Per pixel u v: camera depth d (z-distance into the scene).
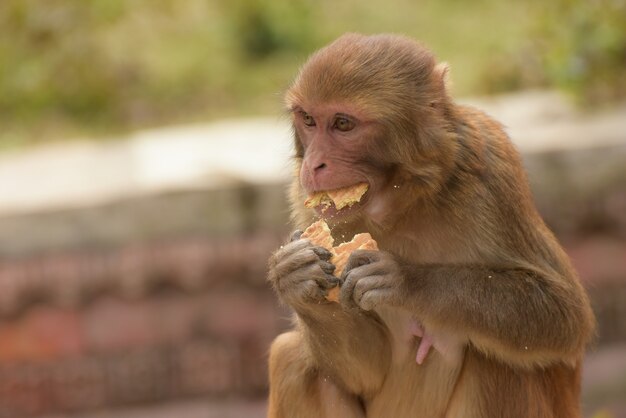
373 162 8.34
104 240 15.02
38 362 15.21
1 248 14.91
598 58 17.34
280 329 15.27
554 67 17.42
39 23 20.55
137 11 21.50
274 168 15.48
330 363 8.72
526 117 16.72
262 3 21.17
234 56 20.97
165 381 15.33
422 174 8.37
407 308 8.22
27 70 20.17
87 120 19.45
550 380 8.85
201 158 16.31
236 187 14.98
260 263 15.03
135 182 15.44
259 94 19.70
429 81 8.48
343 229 8.70
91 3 21.06
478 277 8.38
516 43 19.52
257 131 17.52
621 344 15.63
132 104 19.66
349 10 21.84
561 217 15.26
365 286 8.09
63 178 16.09
